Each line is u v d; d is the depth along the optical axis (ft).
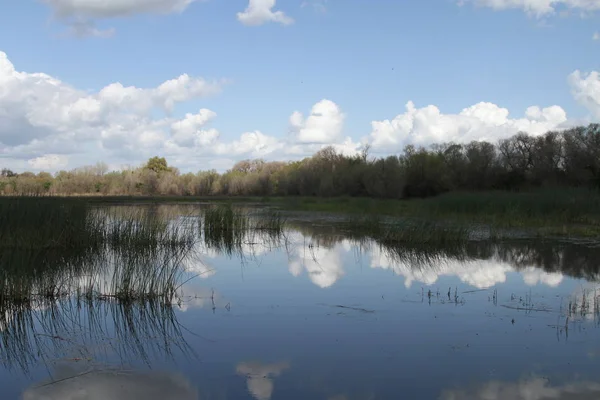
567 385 19.02
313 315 28.22
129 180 219.61
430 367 20.71
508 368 20.66
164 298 32.01
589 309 29.37
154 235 55.21
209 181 230.89
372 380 19.45
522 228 69.10
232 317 27.94
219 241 61.87
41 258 45.52
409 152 173.17
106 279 37.11
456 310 29.25
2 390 18.72
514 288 35.06
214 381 19.35
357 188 167.94
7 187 99.76
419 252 51.47
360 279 38.37
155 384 19.07
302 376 19.79
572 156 151.33
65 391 18.52
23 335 25.02
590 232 64.28
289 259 48.03
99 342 23.98
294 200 139.33
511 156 167.43
